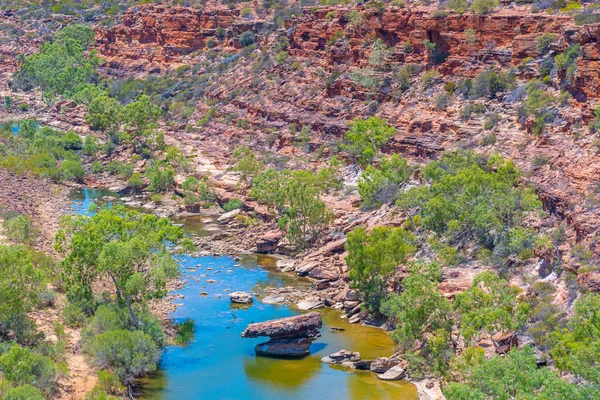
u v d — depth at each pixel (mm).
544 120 115000
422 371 79750
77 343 83312
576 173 97250
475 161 114938
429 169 112312
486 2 141625
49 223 131000
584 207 90688
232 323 94562
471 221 99938
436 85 142250
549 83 123312
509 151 116438
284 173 133750
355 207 125000
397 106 145875
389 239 94562
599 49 109938
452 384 62031
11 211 129750
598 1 137000
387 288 95750
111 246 86938
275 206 130750
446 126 132125
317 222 119562
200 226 134875
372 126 138750
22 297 81625
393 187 120000
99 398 70875
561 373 64688
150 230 95438
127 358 79812
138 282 85062
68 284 90250
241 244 124188
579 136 106000
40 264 102000
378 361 82438
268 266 115062
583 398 57031
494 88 131500
